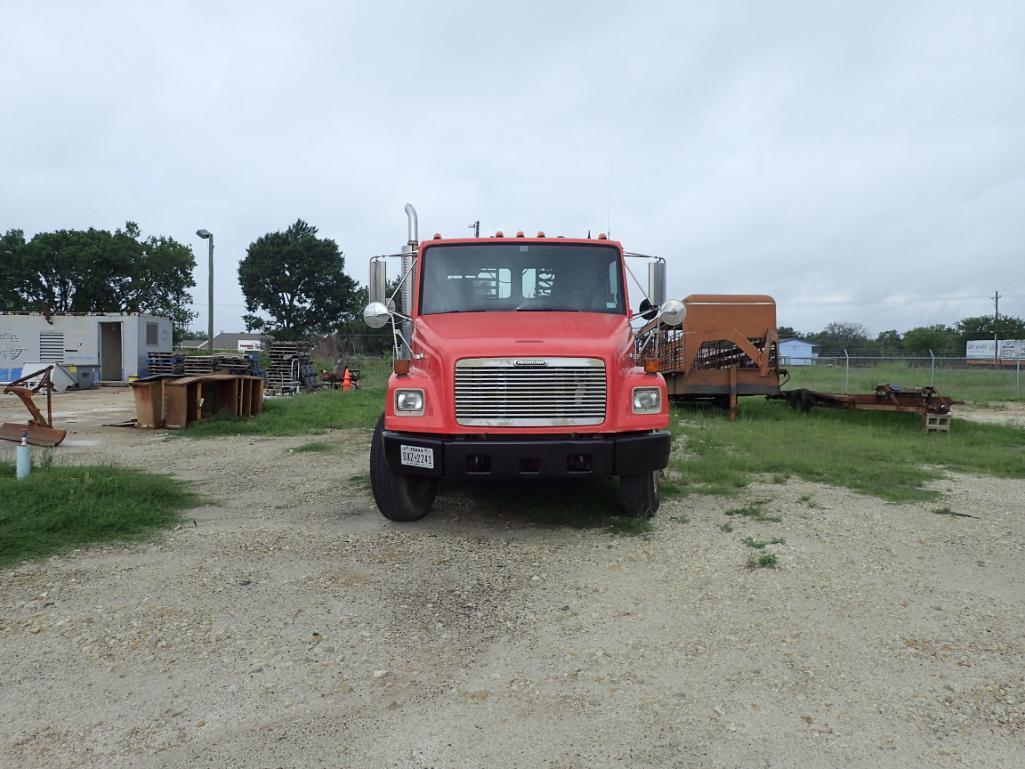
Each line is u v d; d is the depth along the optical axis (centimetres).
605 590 456
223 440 1196
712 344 1578
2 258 5700
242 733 294
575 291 674
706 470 834
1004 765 272
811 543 557
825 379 3064
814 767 271
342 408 1630
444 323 626
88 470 748
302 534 584
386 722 303
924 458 977
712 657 362
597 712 310
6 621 403
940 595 448
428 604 432
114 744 286
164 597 439
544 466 547
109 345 2941
